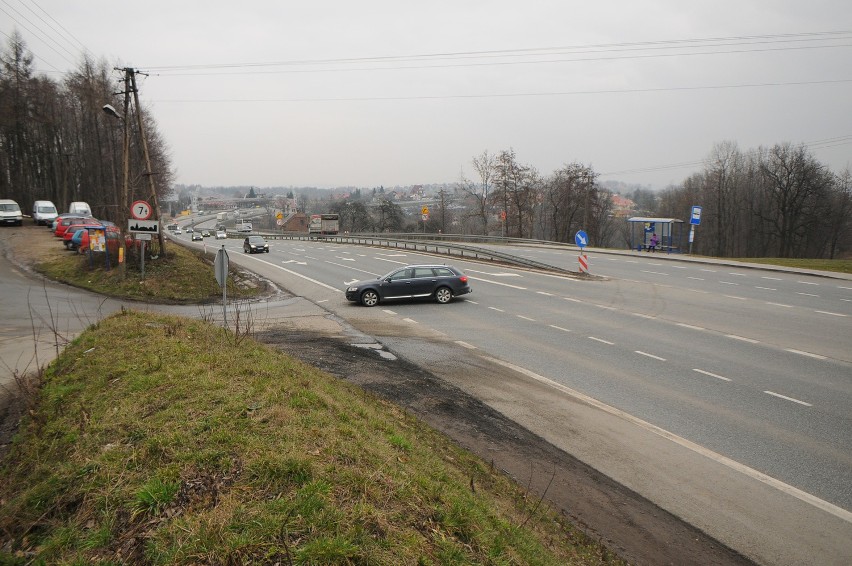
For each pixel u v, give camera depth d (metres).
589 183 68.81
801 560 5.64
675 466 7.62
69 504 4.93
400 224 105.69
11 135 59.19
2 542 4.59
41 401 8.13
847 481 7.14
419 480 5.36
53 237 36.47
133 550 4.16
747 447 8.13
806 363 12.17
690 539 6.00
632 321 16.98
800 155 56.22
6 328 14.66
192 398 6.56
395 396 10.03
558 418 9.28
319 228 80.69
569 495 6.86
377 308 20.09
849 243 61.84
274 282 27.36
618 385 10.95
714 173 69.94
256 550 3.94
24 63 56.00
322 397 7.19
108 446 5.67
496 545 4.75
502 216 68.50
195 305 20.31
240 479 4.81
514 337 15.12
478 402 9.98
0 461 6.54
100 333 10.73
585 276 27.59
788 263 31.75
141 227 21.45
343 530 4.19
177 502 4.61
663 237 43.69
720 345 13.88
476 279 27.19
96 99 52.38
